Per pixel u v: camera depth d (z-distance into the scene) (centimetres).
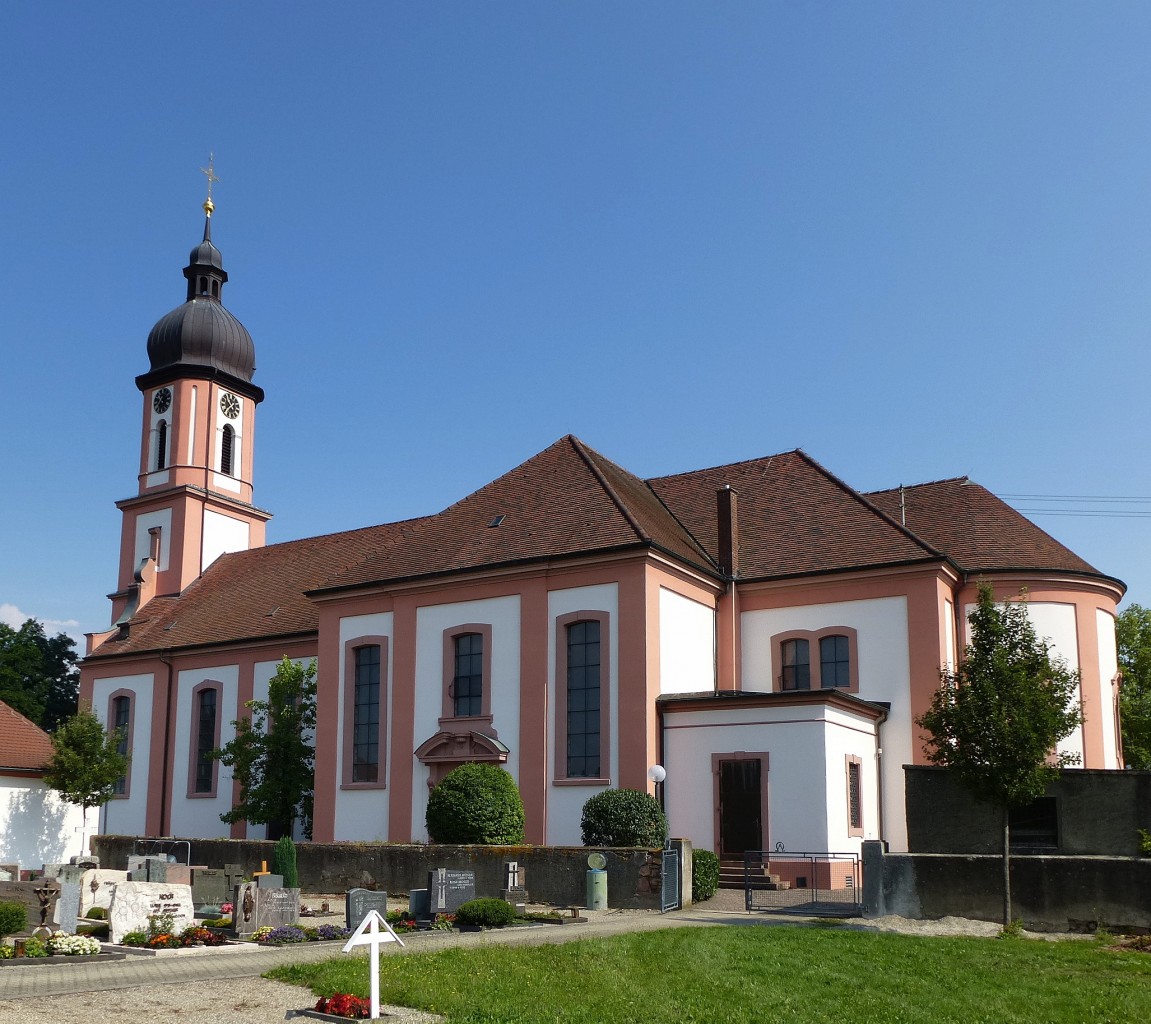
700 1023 1275
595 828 2689
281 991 1388
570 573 3073
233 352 5159
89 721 4256
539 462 3669
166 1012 1258
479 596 3222
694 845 2850
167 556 4953
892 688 3078
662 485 3966
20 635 7294
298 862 2906
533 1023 1240
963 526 3422
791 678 3253
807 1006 1359
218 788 4181
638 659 2920
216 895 2319
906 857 2105
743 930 1912
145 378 5119
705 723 2897
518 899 2367
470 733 3103
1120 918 1916
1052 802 2197
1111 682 3262
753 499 3675
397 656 3334
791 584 3275
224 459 5156
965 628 3186
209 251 5312
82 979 1469
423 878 2680
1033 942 1806
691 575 3184
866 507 3381
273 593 4509
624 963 1586
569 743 3003
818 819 2708
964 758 1998
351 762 3394
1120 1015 1341
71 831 4388
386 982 1412
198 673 4369
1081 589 3228
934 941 1784
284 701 3775
